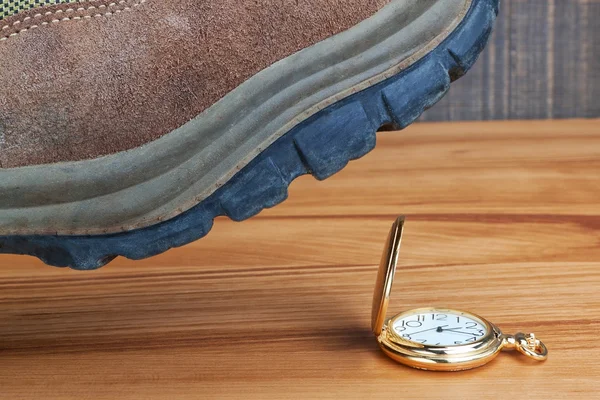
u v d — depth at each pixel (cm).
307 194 79
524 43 110
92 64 49
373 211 74
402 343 51
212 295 59
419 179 83
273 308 57
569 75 111
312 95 51
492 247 65
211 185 50
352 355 52
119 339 54
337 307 57
